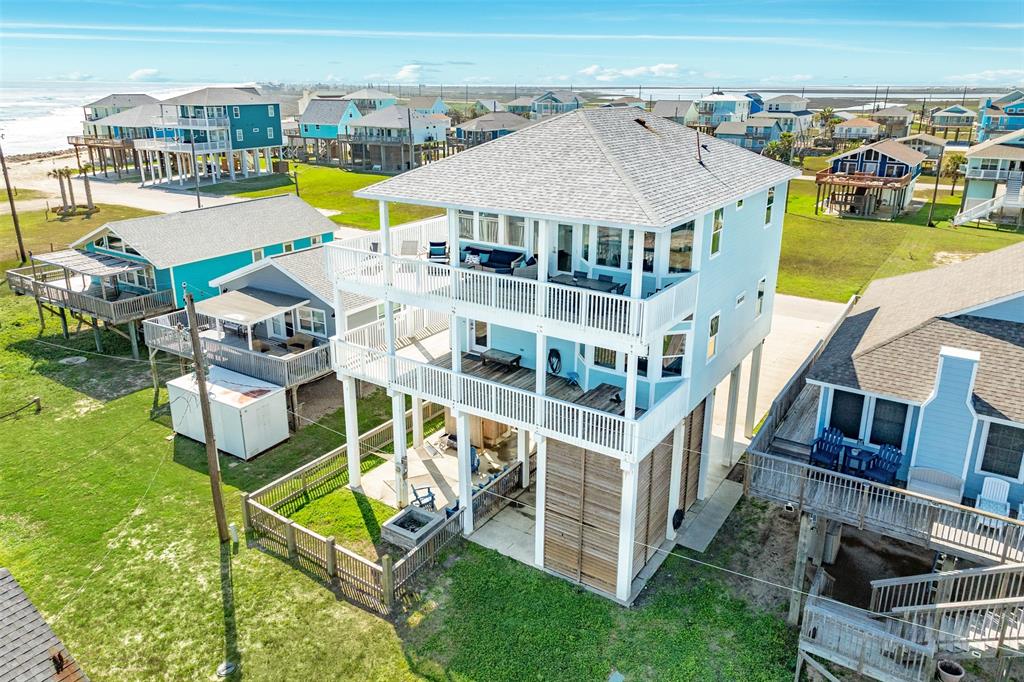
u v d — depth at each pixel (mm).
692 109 132125
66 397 28688
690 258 18641
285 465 23812
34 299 39875
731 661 15695
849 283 44781
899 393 16797
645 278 18078
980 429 16125
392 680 15258
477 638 16391
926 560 18719
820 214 67375
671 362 18938
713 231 18562
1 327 36094
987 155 63156
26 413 27266
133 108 89438
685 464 20406
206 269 34438
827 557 18547
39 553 19281
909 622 14617
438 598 17656
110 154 98188
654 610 17250
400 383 20375
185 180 84000
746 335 22906
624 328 15844
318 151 105438
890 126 130625
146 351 33469
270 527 19516
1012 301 17688
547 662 15695
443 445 24828
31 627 12859
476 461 23031
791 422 20281
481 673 15430
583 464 17391
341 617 17031
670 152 20016
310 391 29188
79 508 21328
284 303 27734
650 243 17891
